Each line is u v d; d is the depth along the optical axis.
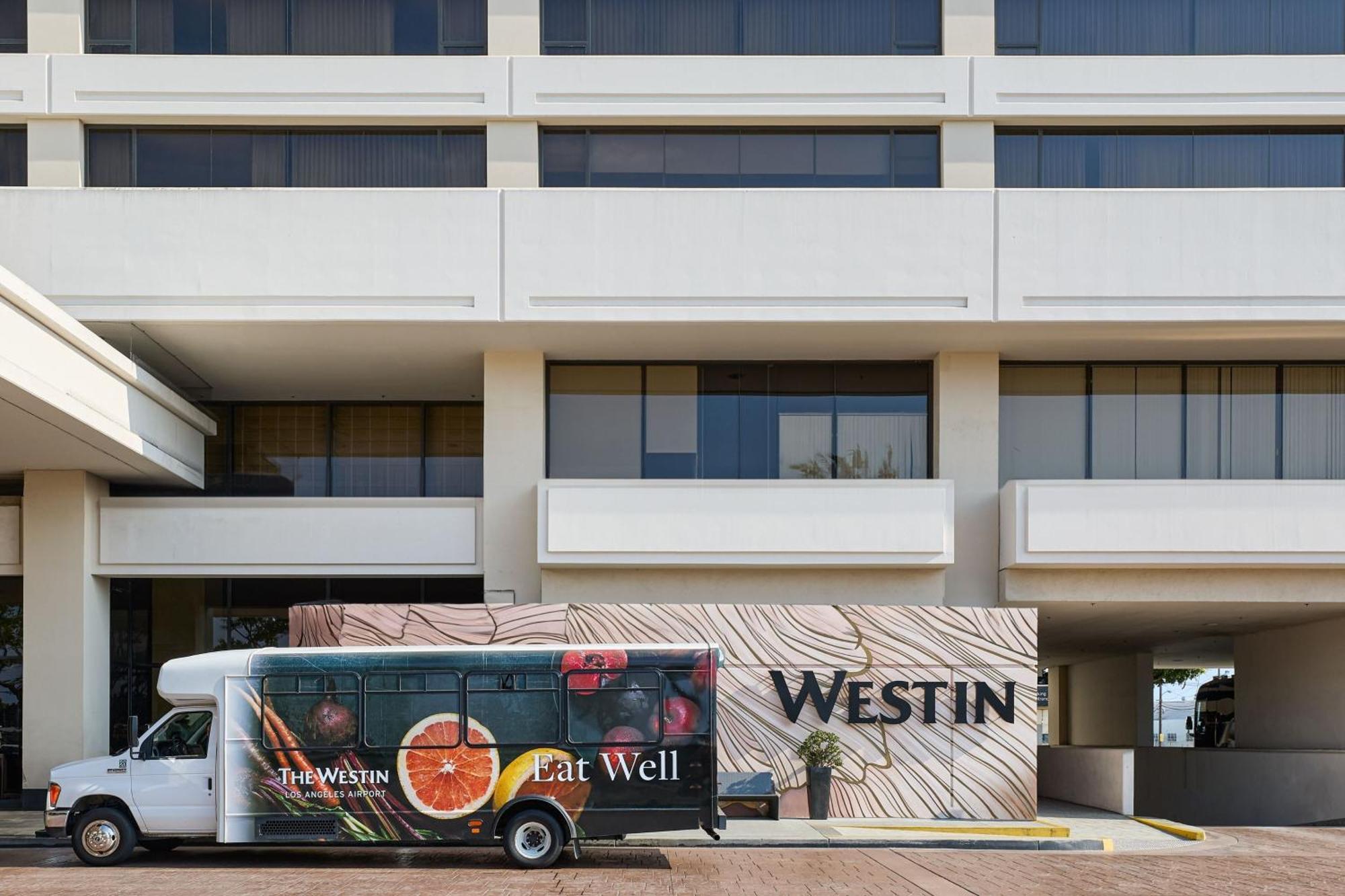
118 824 15.29
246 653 15.38
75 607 22.48
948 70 22.45
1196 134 22.89
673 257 21.67
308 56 22.59
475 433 26.75
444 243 21.66
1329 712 25.53
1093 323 21.56
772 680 20.19
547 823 14.94
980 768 19.97
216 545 23.00
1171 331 22.12
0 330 16.23
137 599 24.16
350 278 21.55
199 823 15.27
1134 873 14.60
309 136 22.88
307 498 23.23
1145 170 22.86
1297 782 24.88
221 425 26.53
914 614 20.36
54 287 21.42
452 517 23.22
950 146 22.50
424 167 22.86
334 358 23.73
